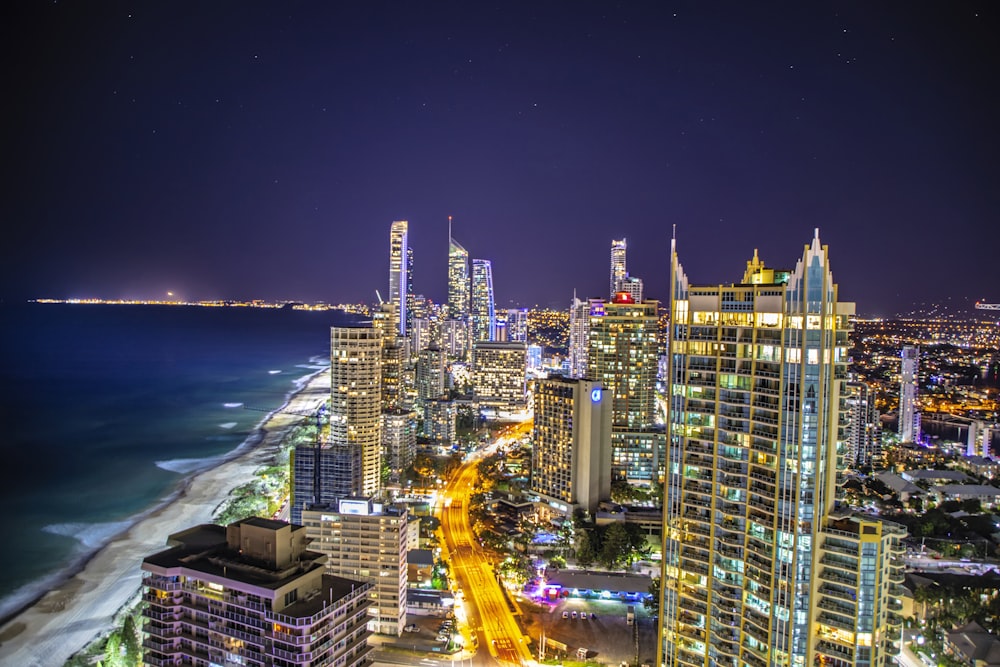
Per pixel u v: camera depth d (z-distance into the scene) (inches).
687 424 7278.5
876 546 6230.3
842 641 6328.7
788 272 7249.0
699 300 7199.8
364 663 5984.3
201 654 5772.6
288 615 5442.9
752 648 6756.9
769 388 6653.5
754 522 6761.8
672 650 7352.4
